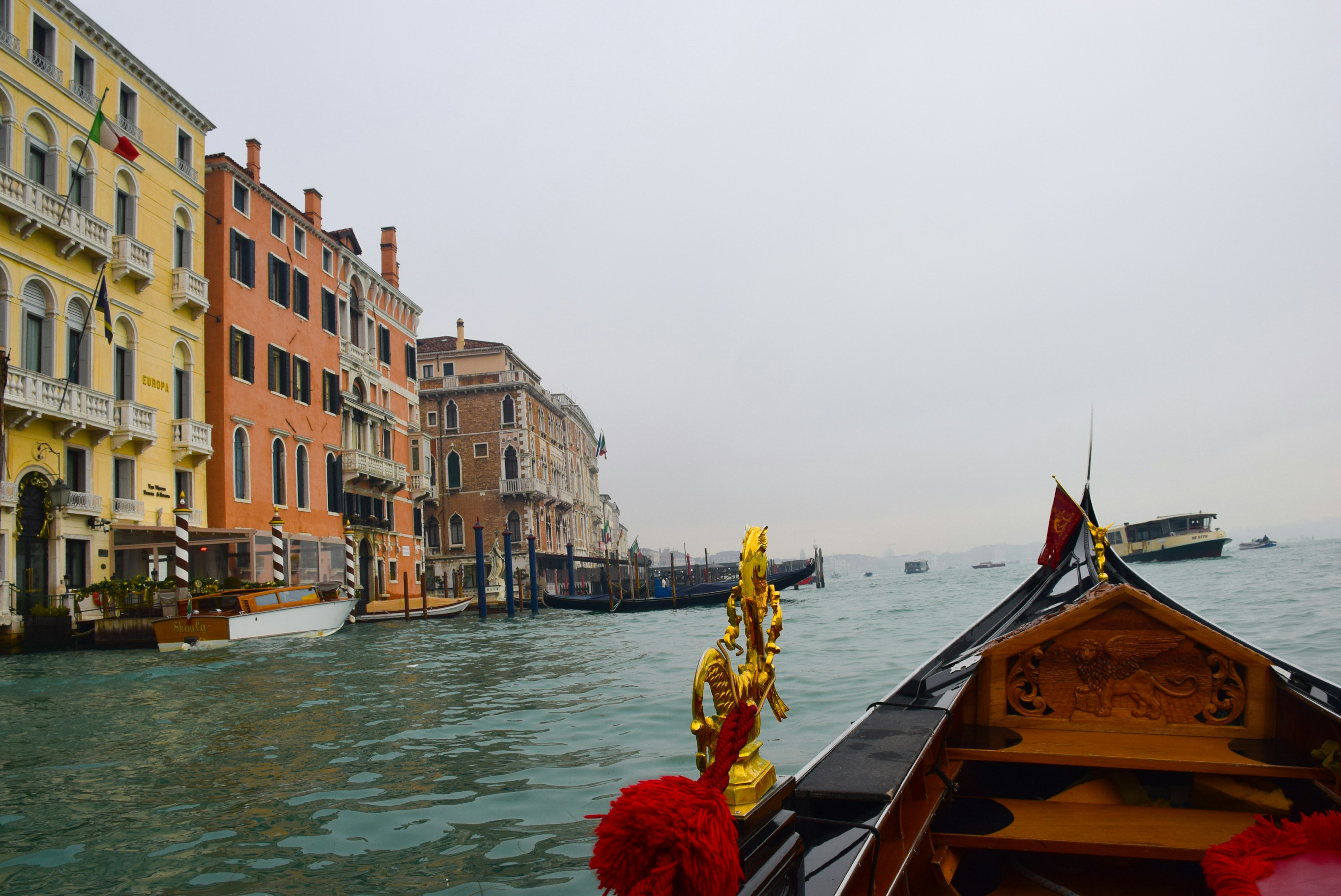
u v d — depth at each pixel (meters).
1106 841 2.90
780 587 39.09
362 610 30.14
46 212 17.30
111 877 4.03
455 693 10.03
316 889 3.80
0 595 15.94
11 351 16.80
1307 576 31.39
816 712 7.53
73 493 17.64
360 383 32.53
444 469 45.44
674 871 0.95
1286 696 3.50
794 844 1.81
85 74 19.36
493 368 46.47
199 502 21.92
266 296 25.62
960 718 3.73
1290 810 3.12
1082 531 6.48
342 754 6.63
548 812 4.84
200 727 8.04
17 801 5.41
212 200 23.83
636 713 8.02
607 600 33.66
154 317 20.75
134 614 17.64
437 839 4.43
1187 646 3.72
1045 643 3.83
